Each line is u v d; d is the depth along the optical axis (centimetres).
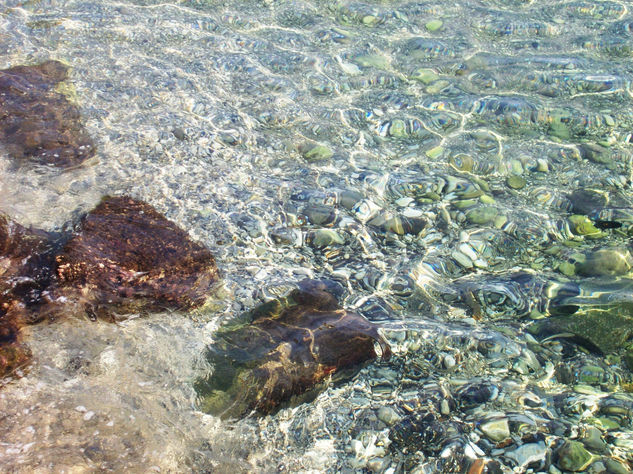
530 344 171
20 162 206
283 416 153
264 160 221
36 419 148
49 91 235
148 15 281
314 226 201
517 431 153
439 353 168
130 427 149
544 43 272
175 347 163
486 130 234
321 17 289
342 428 153
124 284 173
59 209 192
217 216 200
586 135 231
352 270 189
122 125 226
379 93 250
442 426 154
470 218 204
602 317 175
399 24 285
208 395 154
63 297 168
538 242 198
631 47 267
